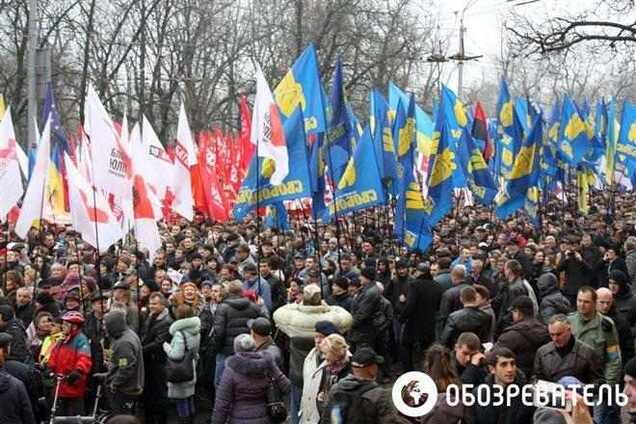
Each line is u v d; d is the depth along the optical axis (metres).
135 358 9.47
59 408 9.50
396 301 13.86
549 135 22.62
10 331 9.40
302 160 12.84
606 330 8.28
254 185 12.69
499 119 20.91
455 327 9.66
